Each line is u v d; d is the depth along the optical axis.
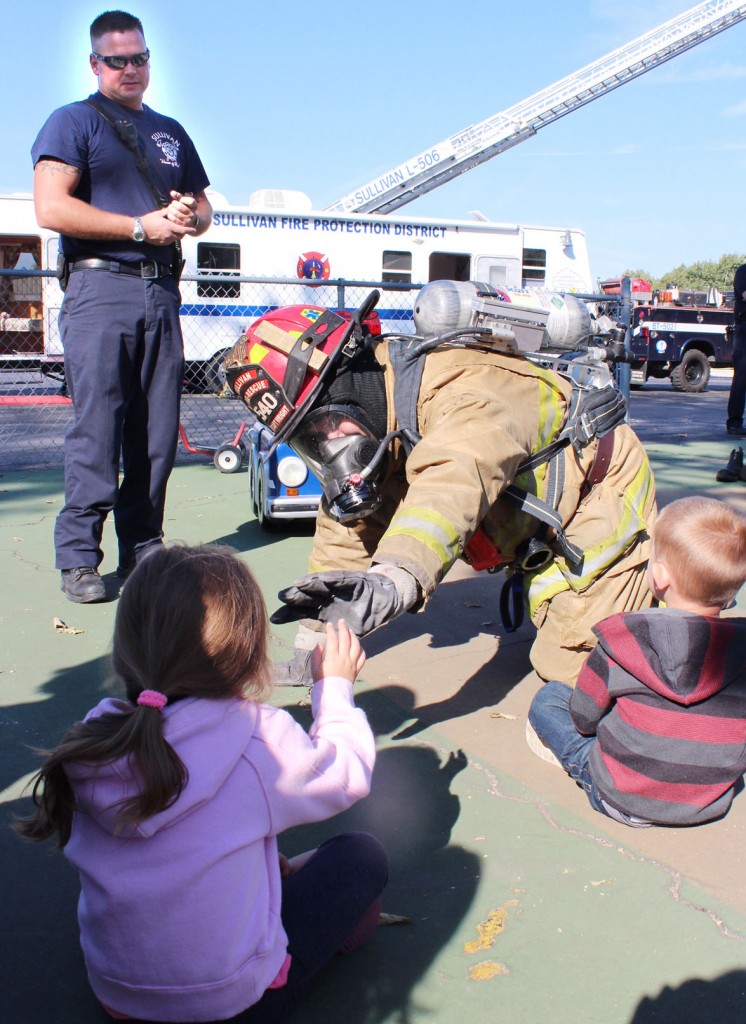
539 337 2.70
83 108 4.16
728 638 2.35
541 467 2.68
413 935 2.12
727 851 2.45
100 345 4.23
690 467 8.24
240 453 7.68
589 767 2.61
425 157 18.86
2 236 14.41
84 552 4.41
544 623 2.96
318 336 2.46
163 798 1.54
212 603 1.64
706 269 80.44
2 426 11.22
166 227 4.12
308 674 3.35
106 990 1.68
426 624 4.20
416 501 2.11
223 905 1.61
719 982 1.98
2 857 2.41
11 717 3.17
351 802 1.80
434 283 2.65
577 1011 1.90
